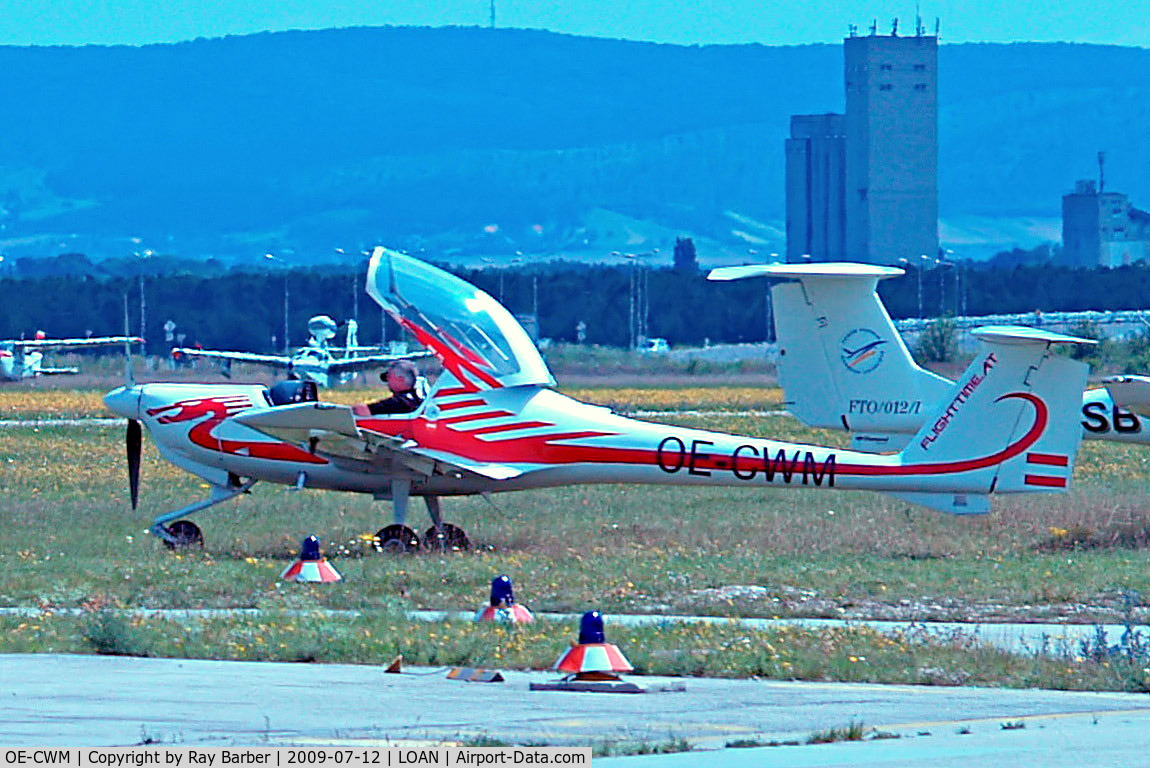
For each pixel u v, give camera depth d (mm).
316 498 97500
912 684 43906
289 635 48875
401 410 76000
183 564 67750
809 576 65375
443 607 58125
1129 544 76688
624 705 39438
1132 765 32750
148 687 41250
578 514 89562
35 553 71188
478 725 36469
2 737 34750
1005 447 74375
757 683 43375
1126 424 87812
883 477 74875
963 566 68750
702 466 75500
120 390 80312
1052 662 46375
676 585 63031
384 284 76188
